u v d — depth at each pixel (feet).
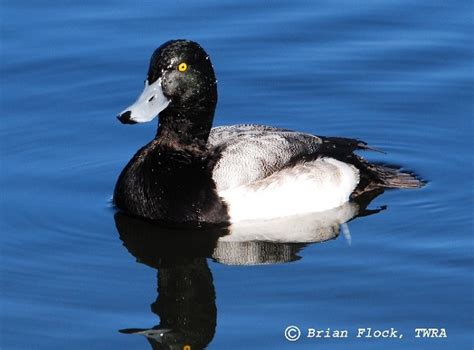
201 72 42.50
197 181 42.11
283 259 40.50
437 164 47.39
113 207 44.09
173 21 56.29
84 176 46.57
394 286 38.50
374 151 47.67
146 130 50.26
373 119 50.85
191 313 37.58
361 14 56.85
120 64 53.93
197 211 41.93
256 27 56.13
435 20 56.18
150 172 42.60
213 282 39.24
